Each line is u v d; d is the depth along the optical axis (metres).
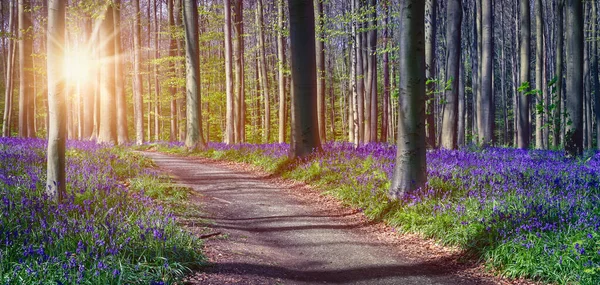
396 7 24.94
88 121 27.84
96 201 7.47
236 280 5.50
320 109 24.45
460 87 28.12
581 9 14.37
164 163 17.52
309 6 14.81
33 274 4.32
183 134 34.38
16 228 5.55
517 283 5.76
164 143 26.94
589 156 13.37
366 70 28.12
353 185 11.07
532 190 8.29
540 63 26.56
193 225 7.68
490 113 22.16
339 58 53.19
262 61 28.83
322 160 13.42
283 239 8.12
